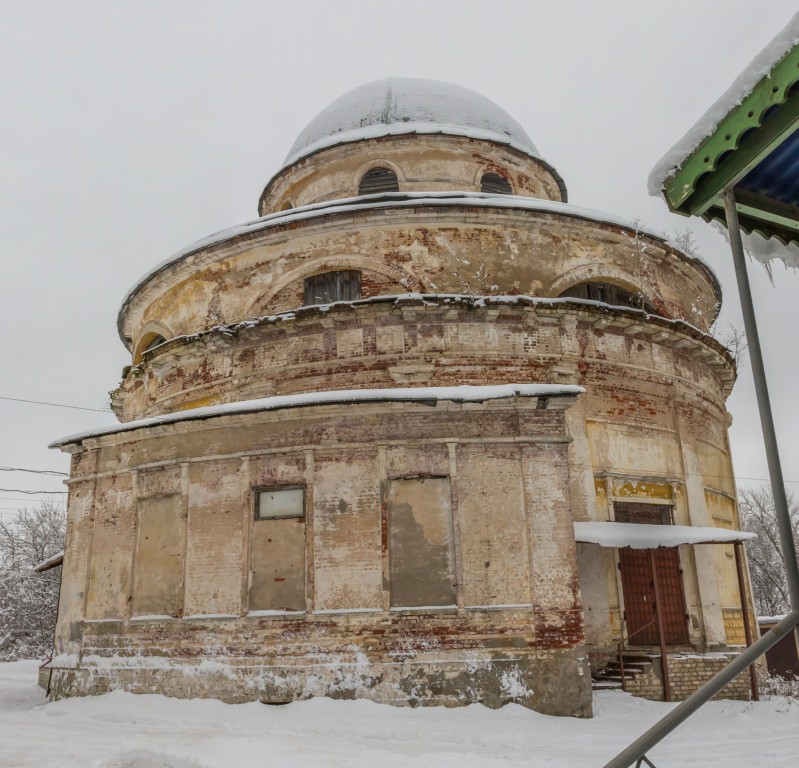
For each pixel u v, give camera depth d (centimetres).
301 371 1898
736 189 610
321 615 1496
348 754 1055
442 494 1524
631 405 1944
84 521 1847
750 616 2056
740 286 531
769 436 498
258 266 2094
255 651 1521
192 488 1680
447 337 1864
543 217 2022
